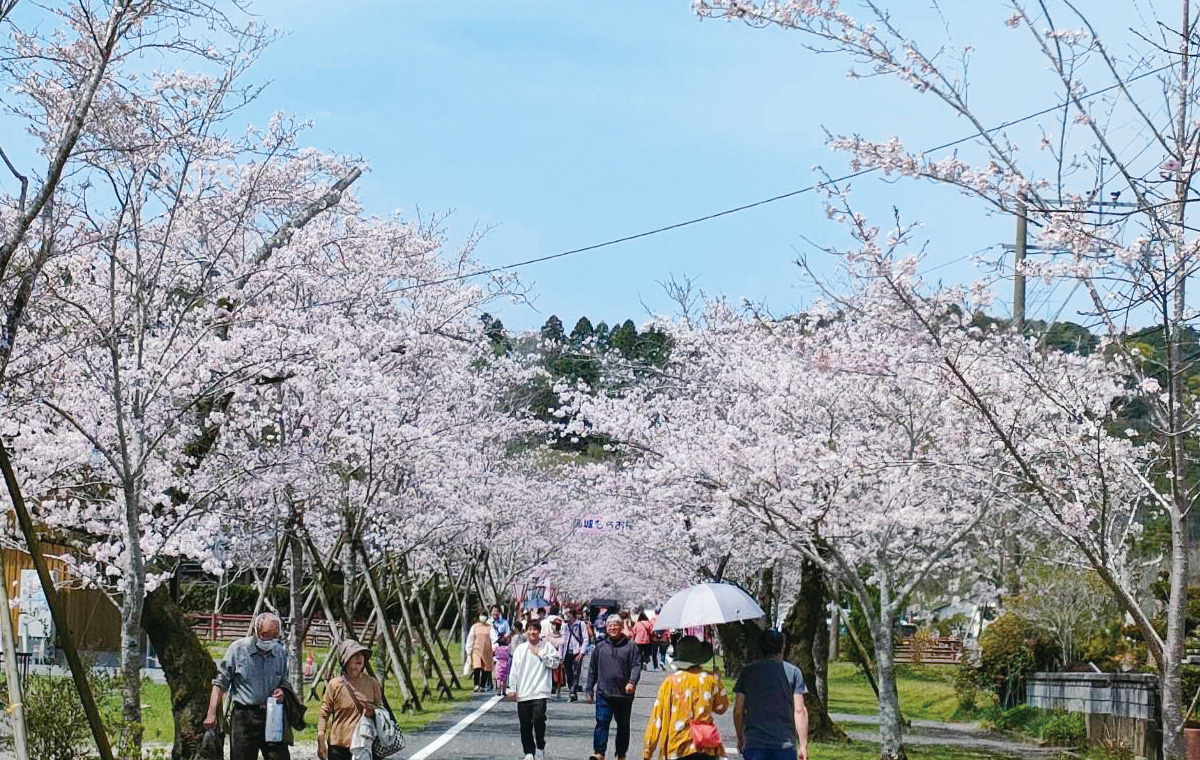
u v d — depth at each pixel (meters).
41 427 14.95
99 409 14.57
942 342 12.98
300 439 18.80
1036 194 10.45
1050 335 15.19
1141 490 13.46
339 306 18.95
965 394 13.77
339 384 17.83
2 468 7.34
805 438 19.09
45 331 13.79
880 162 10.63
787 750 10.42
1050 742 21.53
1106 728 20.08
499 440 30.38
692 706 10.66
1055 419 14.54
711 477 19.09
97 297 14.88
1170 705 9.53
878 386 18.25
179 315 13.76
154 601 14.89
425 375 22.69
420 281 21.52
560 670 29.98
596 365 27.72
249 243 17.48
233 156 14.15
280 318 16.27
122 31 9.73
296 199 16.08
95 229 13.77
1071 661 25.64
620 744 15.11
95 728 7.46
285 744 11.32
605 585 55.84
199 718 14.75
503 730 20.69
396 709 24.62
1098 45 9.94
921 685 34.34
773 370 20.86
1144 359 11.09
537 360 29.44
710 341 24.86
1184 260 9.81
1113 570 11.23
